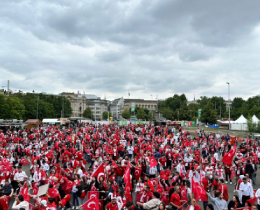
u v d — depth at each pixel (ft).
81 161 68.95
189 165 73.46
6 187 48.57
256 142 137.08
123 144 110.83
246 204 41.78
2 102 247.09
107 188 46.26
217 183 46.88
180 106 525.34
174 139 122.72
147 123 299.79
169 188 46.98
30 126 219.61
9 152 91.45
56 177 50.62
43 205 41.52
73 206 50.80
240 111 424.05
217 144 120.06
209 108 329.31
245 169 64.28
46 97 447.42
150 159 66.80
